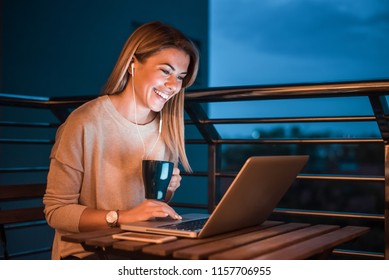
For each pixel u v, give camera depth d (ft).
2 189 7.37
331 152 23.88
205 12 26.30
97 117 6.34
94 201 6.39
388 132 6.90
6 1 15.38
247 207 5.48
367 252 7.30
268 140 8.14
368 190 29.58
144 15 21.85
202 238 5.11
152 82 6.31
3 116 15.33
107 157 6.42
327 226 6.10
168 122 7.02
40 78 16.62
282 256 4.46
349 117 7.42
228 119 8.16
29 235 15.28
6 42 15.37
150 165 5.82
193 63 6.58
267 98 7.21
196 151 24.68
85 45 18.60
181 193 23.84
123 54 6.40
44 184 7.95
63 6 17.60
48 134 16.89
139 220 5.64
